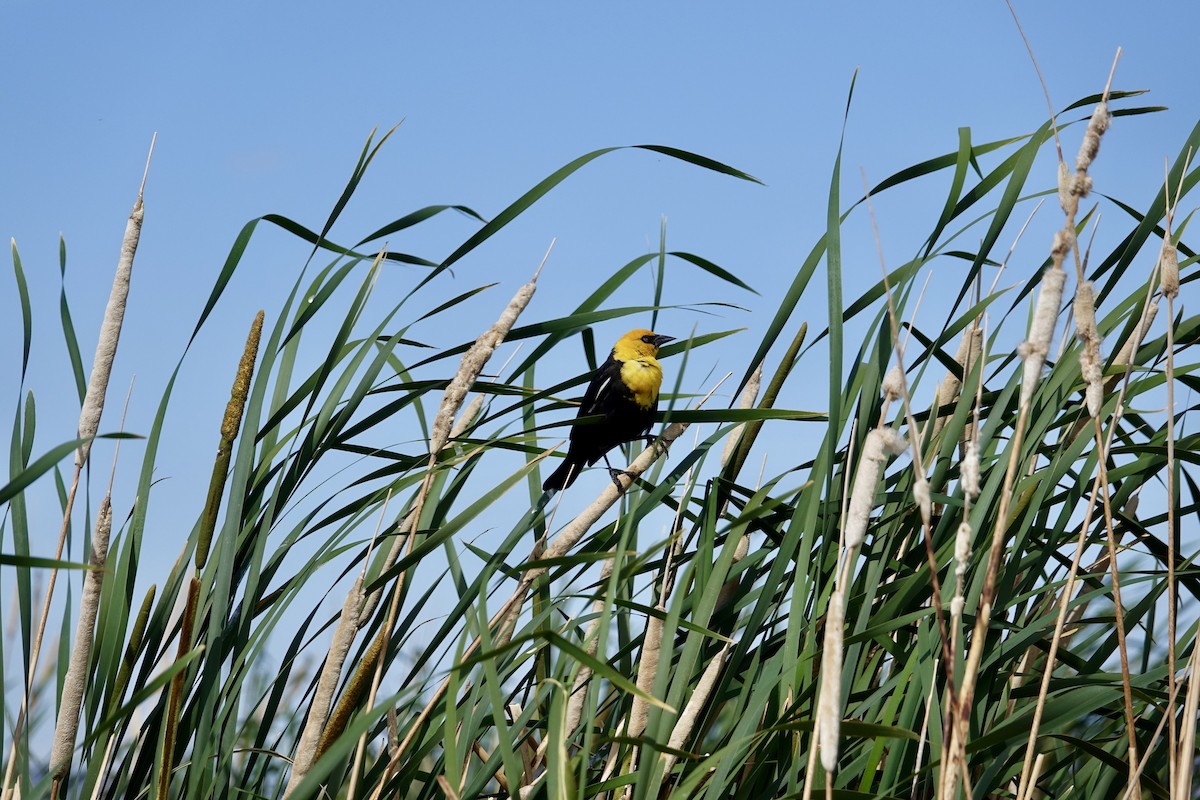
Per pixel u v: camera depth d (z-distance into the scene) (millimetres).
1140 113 5680
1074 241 3930
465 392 5219
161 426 5652
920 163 5875
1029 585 5559
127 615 5309
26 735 4805
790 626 4770
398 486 5383
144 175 5492
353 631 4957
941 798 3721
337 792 5102
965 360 6410
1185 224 5871
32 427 5461
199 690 4914
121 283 5391
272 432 6066
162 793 4559
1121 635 4438
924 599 5594
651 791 4551
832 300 5191
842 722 4082
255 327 5445
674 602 4668
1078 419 5637
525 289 5316
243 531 5617
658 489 5645
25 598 4934
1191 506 5992
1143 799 6445
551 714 3996
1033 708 4922
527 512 5746
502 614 5383
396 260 6238
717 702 5453
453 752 4043
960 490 5555
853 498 3686
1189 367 5922
